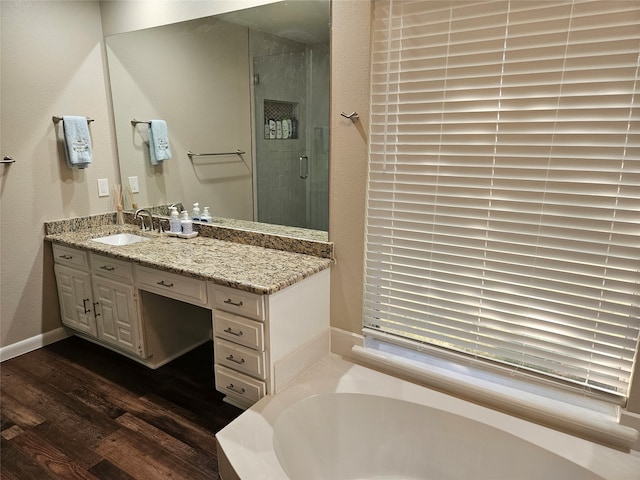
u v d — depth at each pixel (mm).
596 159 1584
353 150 2096
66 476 1802
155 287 2314
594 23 1506
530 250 1771
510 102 1704
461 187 1878
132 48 2842
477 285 1921
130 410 2234
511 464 1746
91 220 3049
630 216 1562
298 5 2117
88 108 2943
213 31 2449
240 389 2074
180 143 2752
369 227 2158
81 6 2822
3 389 2410
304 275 2053
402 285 2131
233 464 1565
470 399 1950
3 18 2453
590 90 1553
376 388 2031
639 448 1645
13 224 2666
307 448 1953
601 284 1651
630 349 1637
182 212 2879
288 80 2223
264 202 2473
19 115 2596
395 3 1867
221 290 2014
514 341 1878
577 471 1583
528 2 1596
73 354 2812
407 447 1963
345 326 2340
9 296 2711
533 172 1710
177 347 2781
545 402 1797
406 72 1905
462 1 1719
